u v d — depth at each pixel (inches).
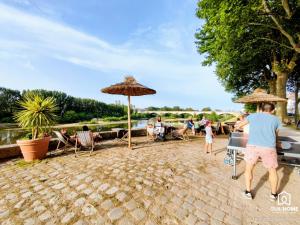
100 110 3095.5
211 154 235.1
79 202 111.0
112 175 154.0
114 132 376.8
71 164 187.3
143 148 270.1
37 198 116.6
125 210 103.0
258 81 786.8
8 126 1572.3
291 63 494.3
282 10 395.5
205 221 94.4
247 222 94.4
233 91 874.1
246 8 353.7
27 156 201.9
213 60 592.7
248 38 472.4
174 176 153.7
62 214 99.3
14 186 135.0
